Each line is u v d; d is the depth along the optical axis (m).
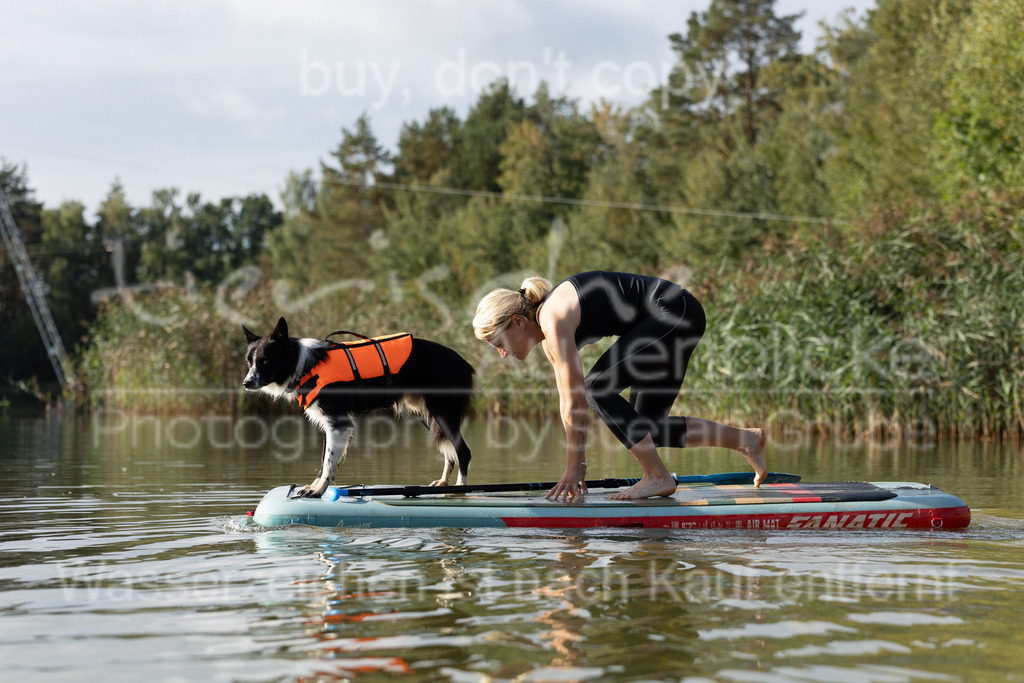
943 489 6.15
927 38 22.97
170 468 7.91
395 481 6.84
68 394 21.27
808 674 2.34
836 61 41.59
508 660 2.45
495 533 4.38
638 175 40.88
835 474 7.13
